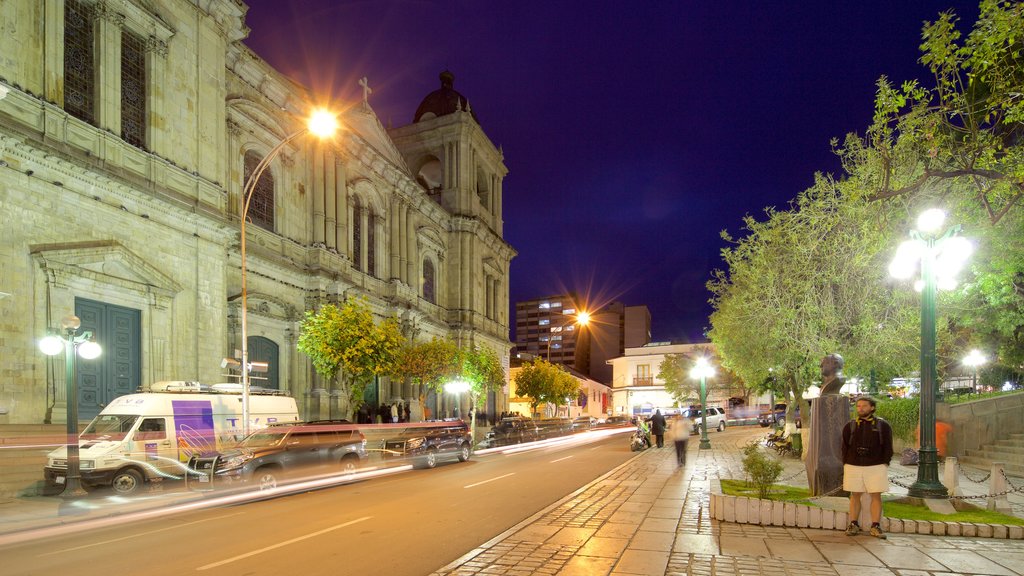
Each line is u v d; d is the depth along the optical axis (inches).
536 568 282.0
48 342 612.7
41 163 701.3
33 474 610.5
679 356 2427.4
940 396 876.0
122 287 796.0
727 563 288.0
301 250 1249.4
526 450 1202.6
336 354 994.7
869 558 295.3
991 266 551.2
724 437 1443.2
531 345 5103.3
